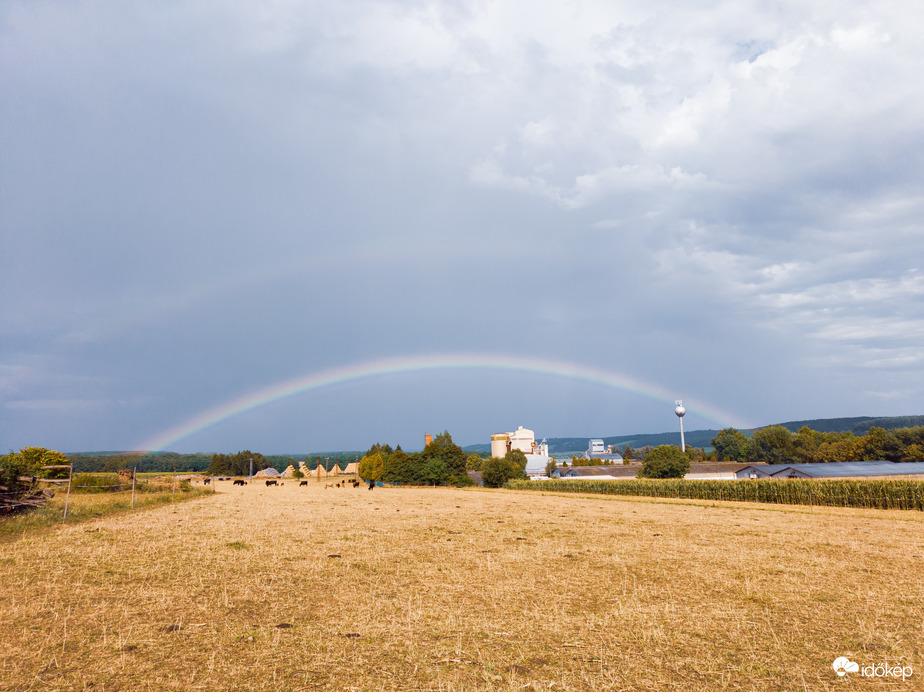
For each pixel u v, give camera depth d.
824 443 148.25
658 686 8.37
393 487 97.38
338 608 12.52
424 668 9.02
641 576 16.16
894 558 19.41
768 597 13.70
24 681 8.24
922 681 8.53
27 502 30.22
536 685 8.35
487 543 22.41
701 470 102.06
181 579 15.18
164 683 8.27
